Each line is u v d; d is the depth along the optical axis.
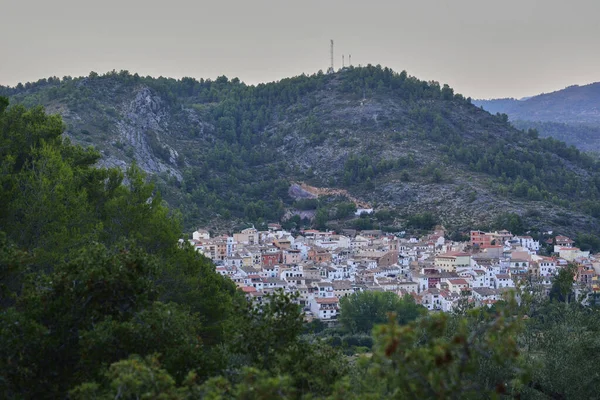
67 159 58.50
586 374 41.12
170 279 48.41
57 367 29.38
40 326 28.58
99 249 32.47
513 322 21.41
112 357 28.50
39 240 43.94
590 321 44.72
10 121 57.81
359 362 22.73
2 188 44.91
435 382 20.84
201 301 49.28
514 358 22.20
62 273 31.16
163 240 50.97
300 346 30.94
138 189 55.66
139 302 31.80
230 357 34.06
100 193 56.34
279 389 22.48
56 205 45.97
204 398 22.91
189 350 29.45
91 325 30.19
